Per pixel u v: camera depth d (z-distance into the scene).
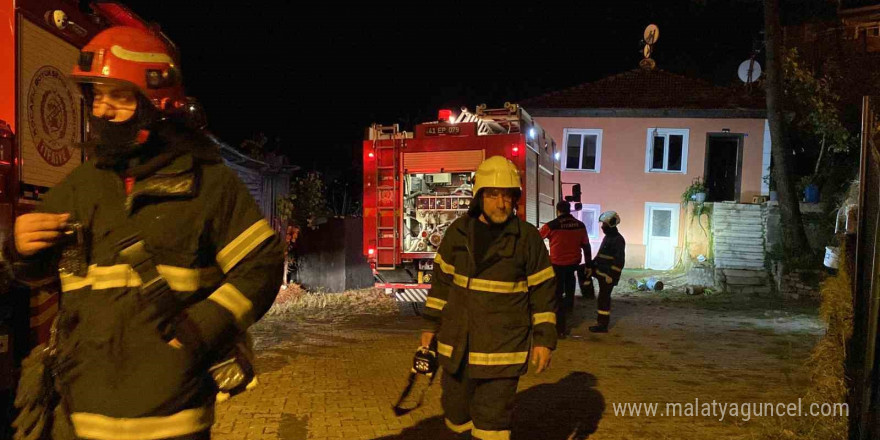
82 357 1.96
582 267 9.94
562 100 23.30
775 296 15.40
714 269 17.23
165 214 1.99
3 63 3.51
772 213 18.52
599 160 23.00
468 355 3.63
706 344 9.25
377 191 11.05
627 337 9.66
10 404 3.43
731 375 7.29
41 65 3.81
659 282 16.62
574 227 9.26
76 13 4.19
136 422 1.94
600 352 8.47
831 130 18.89
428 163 10.78
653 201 22.81
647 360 8.03
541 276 3.70
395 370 7.04
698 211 19.73
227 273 2.08
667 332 10.20
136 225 1.99
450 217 11.00
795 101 20.44
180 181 2.00
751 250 18.03
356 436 4.87
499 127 11.34
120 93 2.04
